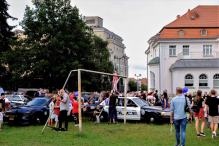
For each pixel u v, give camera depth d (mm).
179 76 40031
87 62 38844
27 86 37375
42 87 38031
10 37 38906
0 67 39562
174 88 40188
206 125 15156
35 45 34625
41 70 35688
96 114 16391
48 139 10766
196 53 42062
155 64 43406
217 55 41594
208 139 10852
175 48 42812
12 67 36125
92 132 12625
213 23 43844
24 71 36094
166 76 42594
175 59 42469
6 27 39375
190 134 12125
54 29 35844
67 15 37062
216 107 11164
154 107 16141
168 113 15375
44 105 15836
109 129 13500
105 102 16125
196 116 11617
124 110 15719
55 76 36719
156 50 46688
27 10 36875
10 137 11148
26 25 36250
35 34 36188
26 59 35375
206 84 39906
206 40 41969
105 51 52531
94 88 46875
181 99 9266
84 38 39375
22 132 12438
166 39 42312
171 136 11633
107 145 9656
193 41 42219
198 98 11672
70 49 36875
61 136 11438
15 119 14195
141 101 16969
